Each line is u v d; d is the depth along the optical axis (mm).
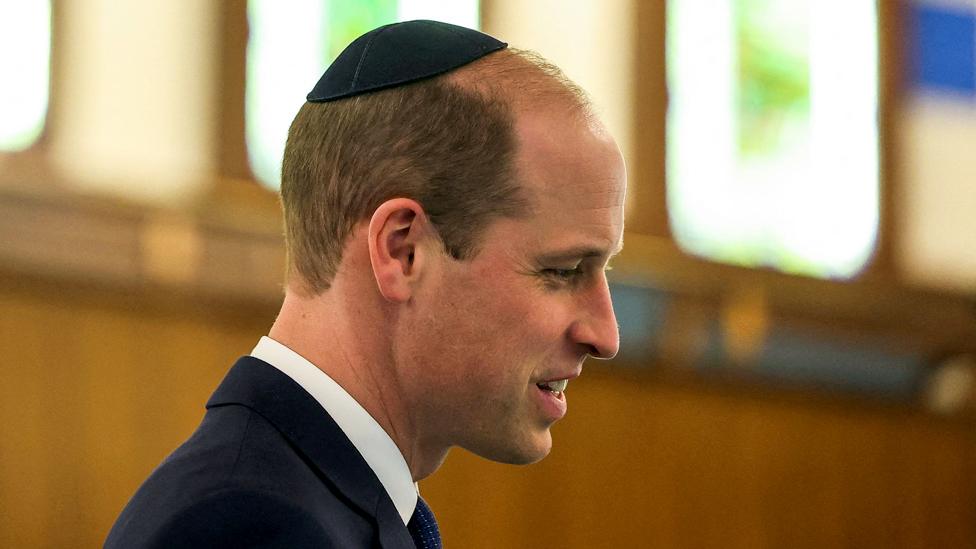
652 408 19797
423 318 4969
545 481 18734
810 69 21812
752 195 20828
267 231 16188
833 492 21281
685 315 19562
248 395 4797
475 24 18625
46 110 15086
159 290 15523
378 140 5031
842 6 22250
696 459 20094
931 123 22812
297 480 4441
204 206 15703
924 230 22391
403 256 4984
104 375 15219
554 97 5082
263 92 16781
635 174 19922
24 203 14539
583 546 18875
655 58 20406
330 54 17391
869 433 21766
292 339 5086
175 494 4238
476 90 5027
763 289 20156
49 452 14742
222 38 16516
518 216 4941
